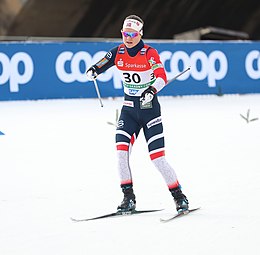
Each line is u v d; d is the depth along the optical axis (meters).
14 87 38.41
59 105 36.75
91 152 24.22
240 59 42.59
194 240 14.20
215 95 41.94
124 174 16.47
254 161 22.31
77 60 39.38
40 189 19.02
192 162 22.33
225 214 16.22
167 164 16.30
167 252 13.41
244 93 42.78
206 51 41.66
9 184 19.59
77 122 30.77
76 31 71.06
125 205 16.38
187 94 41.22
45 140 26.41
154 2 71.94
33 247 13.91
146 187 19.23
